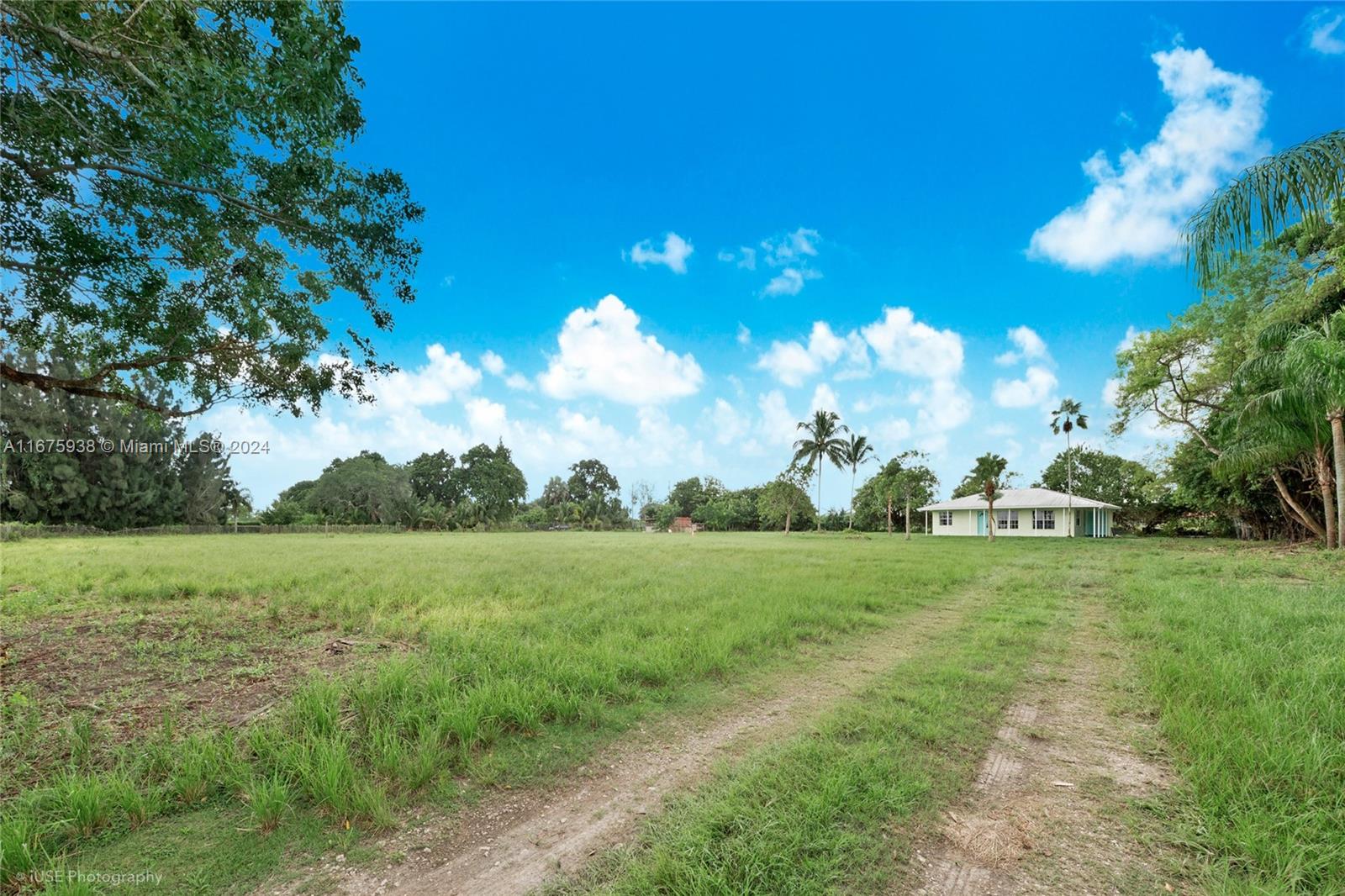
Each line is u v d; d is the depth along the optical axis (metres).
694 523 76.00
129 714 4.36
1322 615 7.39
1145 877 2.61
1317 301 17.47
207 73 5.25
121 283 6.40
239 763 3.51
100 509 44.72
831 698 5.10
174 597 10.38
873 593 10.72
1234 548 23.30
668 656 6.01
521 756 3.93
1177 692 4.79
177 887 2.56
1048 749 4.02
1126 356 26.02
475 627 7.37
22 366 34.38
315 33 5.99
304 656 6.12
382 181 7.61
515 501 81.38
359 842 2.93
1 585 11.45
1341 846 2.67
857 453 49.06
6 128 5.16
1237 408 19.88
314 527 57.94
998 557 19.59
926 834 2.96
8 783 3.34
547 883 2.62
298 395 8.46
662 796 3.40
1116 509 44.12
